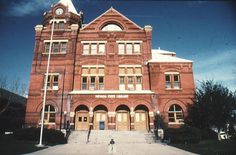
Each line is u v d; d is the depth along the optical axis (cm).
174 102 3234
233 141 2253
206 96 2762
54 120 3192
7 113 3866
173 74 3369
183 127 2583
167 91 3272
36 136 2458
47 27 3681
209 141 2488
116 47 3569
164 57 3644
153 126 3114
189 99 3244
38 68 3431
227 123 2723
